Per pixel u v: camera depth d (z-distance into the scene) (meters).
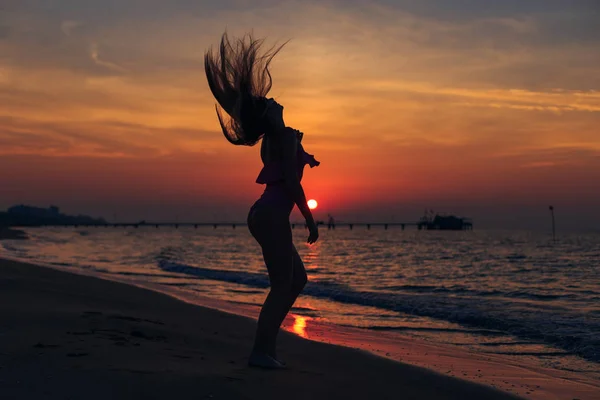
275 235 3.92
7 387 3.01
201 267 24.23
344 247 63.50
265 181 3.99
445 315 10.07
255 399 3.15
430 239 106.00
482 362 5.78
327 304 11.91
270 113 3.96
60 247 45.91
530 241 88.19
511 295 14.22
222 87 4.04
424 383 4.22
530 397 4.23
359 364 4.84
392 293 14.24
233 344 5.26
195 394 3.12
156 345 4.67
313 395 3.40
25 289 9.12
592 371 5.63
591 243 75.69
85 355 3.86
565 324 8.80
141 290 11.41
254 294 13.37
